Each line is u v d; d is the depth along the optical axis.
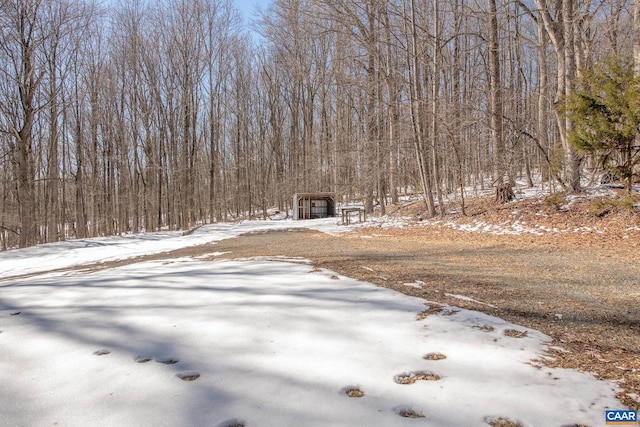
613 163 11.08
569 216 10.86
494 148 14.62
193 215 27.36
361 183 20.50
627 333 3.12
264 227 20.61
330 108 27.92
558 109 11.33
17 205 22.78
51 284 5.20
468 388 2.19
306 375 2.38
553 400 2.04
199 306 3.93
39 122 22.39
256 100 34.50
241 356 2.68
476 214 13.55
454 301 4.11
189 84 26.88
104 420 1.89
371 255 7.99
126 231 28.72
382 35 15.98
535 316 3.60
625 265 6.26
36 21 16.94
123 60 25.83
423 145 16.23
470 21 21.08
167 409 1.99
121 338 3.05
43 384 2.29
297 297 4.18
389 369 2.45
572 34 12.22
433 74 15.12
